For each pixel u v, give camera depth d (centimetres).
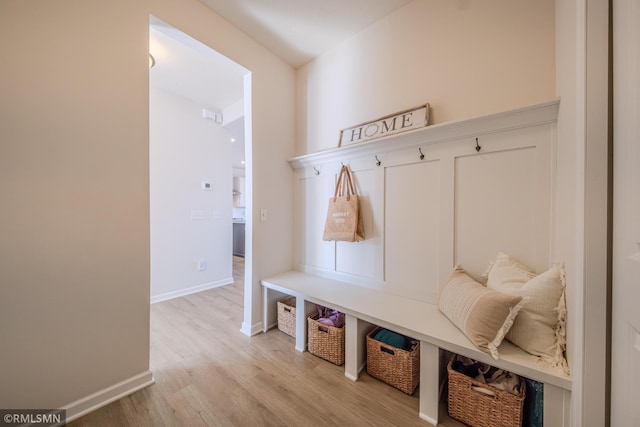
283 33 207
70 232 125
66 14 123
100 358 134
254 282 215
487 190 146
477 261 150
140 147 147
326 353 176
